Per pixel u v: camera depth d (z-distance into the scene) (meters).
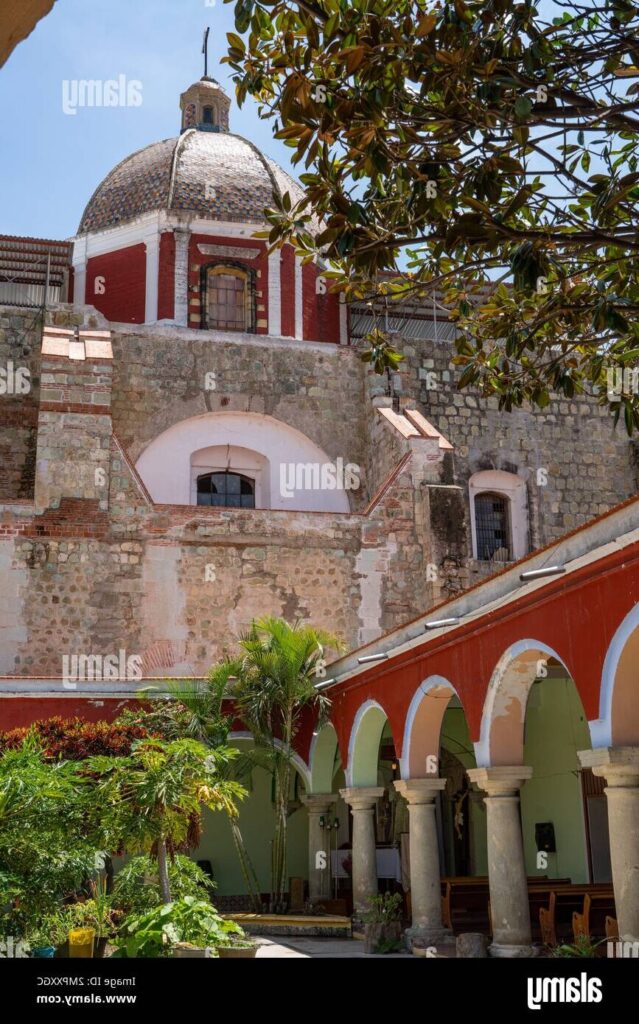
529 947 12.14
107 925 11.60
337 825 19.69
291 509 26.39
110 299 28.39
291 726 19.11
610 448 29.19
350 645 22.91
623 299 9.37
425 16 7.28
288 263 29.00
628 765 9.81
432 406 27.97
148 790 10.41
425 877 14.83
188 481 25.78
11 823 9.77
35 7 2.69
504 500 28.39
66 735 14.03
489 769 12.48
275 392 26.77
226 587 22.41
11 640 21.06
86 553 21.80
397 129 7.80
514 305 10.24
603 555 9.96
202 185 29.36
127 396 25.61
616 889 9.81
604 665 10.11
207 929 9.91
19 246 27.75
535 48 7.20
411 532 23.94
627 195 8.52
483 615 12.70
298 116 7.28
